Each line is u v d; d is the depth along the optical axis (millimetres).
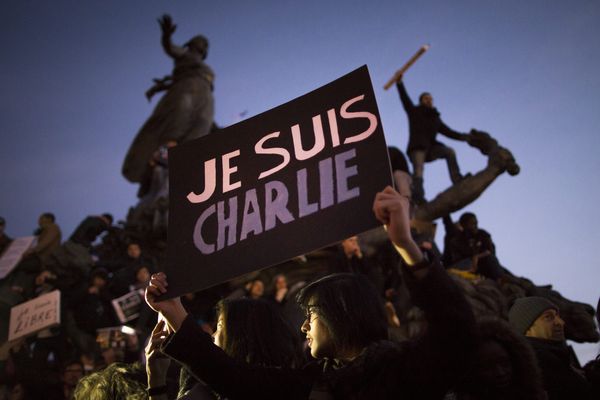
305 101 2594
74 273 12766
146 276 11328
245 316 3008
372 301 2508
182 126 18562
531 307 3926
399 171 12195
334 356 2471
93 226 15008
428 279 1978
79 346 11031
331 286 2527
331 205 2330
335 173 2379
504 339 2277
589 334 6234
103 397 3311
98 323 11023
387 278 9477
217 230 2541
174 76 19484
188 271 2504
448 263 11148
